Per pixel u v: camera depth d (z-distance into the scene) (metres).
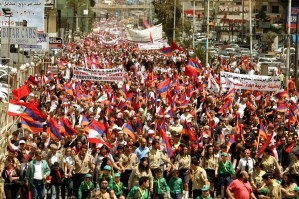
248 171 23.66
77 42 123.31
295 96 46.00
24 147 23.66
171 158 24.95
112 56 80.56
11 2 56.59
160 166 23.89
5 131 29.14
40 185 22.73
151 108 34.12
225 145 24.94
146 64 69.88
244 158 23.78
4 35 46.88
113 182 21.89
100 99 37.56
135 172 21.59
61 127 26.45
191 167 23.47
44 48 57.22
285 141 27.03
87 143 24.91
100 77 42.47
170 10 124.69
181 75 57.38
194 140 27.08
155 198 21.64
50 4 82.88
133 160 23.75
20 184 22.95
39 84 41.38
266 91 41.53
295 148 24.27
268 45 114.62
